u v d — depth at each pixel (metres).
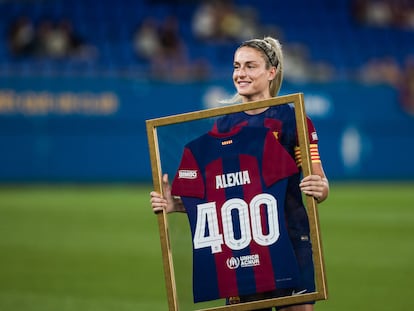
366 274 22.61
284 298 10.91
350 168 49.75
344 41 61.62
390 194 43.81
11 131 44.56
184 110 46.97
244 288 11.08
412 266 23.80
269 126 11.13
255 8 61.41
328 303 18.98
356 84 49.72
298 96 10.94
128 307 18.52
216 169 11.21
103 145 46.12
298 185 11.16
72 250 26.36
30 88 44.72
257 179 11.11
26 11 55.72
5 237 28.91
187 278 11.27
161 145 11.34
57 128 45.34
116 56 54.31
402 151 50.62
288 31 60.94
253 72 11.52
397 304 18.77
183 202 11.25
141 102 46.53
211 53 56.91
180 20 58.91
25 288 20.67
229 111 11.09
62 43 52.34
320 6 62.91
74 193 42.31
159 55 54.78
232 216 11.16
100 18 57.34
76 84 45.44
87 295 19.86
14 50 51.62
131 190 44.03
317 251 10.84
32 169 45.00
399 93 50.47
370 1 63.75
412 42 63.16
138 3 59.09
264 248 11.06
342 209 37.28
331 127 49.38
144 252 26.14
